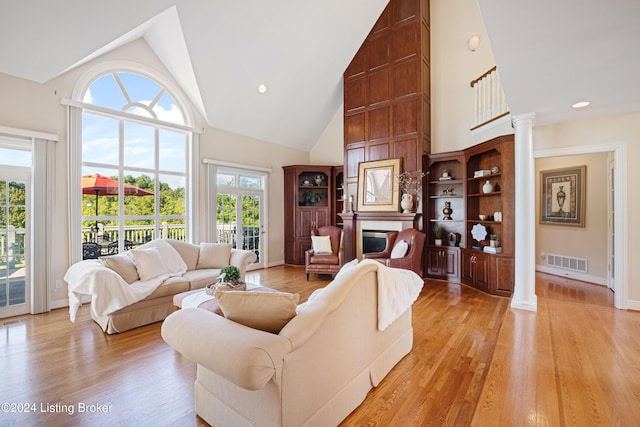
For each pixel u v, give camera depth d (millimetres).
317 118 6938
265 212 6594
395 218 5324
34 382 2121
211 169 5453
